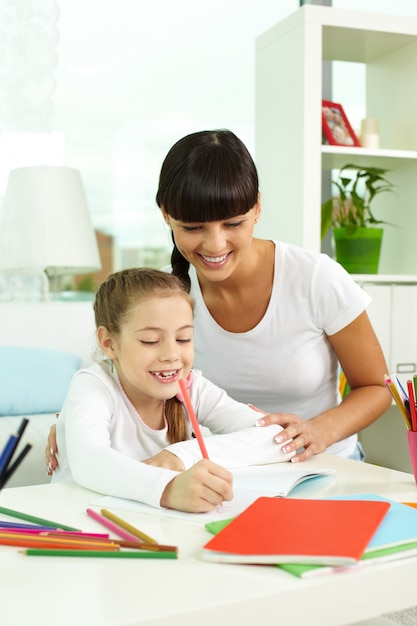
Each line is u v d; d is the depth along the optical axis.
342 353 1.43
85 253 2.75
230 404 1.23
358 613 0.61
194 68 3.00
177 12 2.97
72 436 1.00
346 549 0.62
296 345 1.41
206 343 1.45
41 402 2.03
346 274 1.42
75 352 2.39
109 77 2.92
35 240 2.70
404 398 0.97
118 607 0.55
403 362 2.48
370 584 0.62
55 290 2.87
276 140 2.49
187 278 1.42
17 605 0.55
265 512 0.74
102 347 1.14
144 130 2.97
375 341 1.42
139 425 1.13
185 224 1.15
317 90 2.32
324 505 0.75
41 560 0.65
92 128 2.91
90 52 2.89
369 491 0.90
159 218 3.00
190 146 1.12
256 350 1.42
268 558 0.62
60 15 2.84
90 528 0.76
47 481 1.62
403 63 2.60
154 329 1.05
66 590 0.58
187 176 1.11
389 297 2.46
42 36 2.77
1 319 2.32
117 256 2.96
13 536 0.70
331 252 2.99
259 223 2.62
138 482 0.85
